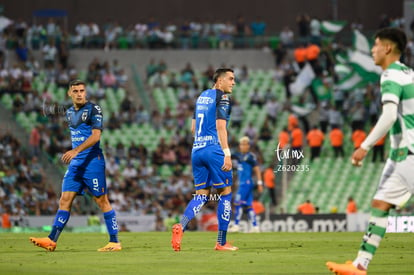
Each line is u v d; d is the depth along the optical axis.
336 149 87.62
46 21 107.88
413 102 19.00
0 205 72.81
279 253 27.38
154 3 110.88
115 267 22.36
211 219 68.38
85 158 29.44
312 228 56.91
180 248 29.70
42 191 76.62
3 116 87.50
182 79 97.94
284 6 111.88
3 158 78.94
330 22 102.62
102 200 29.70
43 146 82.88
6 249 30.00
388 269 21.59
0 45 96.69
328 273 20.61
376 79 93.19
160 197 78.25
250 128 88.44
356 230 57.12
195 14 111.44
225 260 24.45
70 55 100.88
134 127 91.44
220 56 103.31
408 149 19.02
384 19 106.62
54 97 93.12
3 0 106.69
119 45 102.31
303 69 94.69
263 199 79.38
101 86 95.75
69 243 33.75
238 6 111.88
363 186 85.81
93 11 109.44
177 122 92.44
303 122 93.81
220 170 28.72
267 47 104.06
